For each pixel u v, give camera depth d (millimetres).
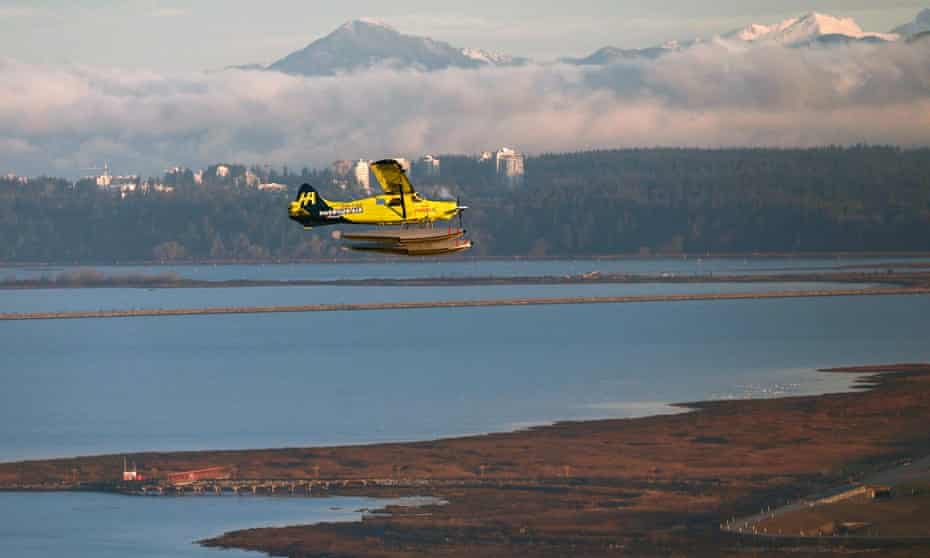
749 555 175875
